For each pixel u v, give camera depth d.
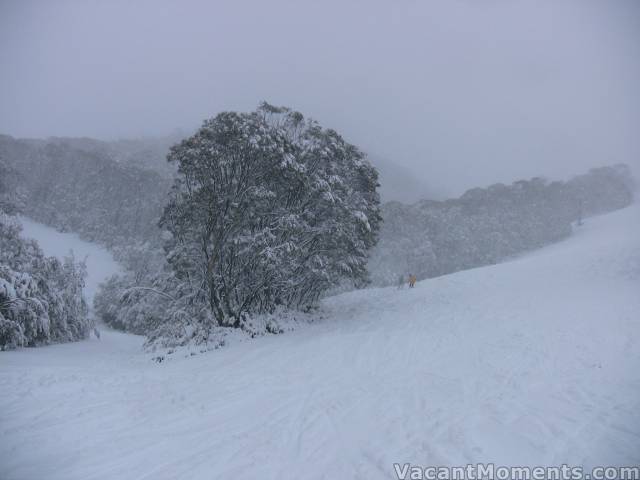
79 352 17.14
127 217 85.75
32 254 22.20
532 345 10.56
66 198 93.75
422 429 5.77
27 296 17.08
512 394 7.17
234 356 12.14
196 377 9.66
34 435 5.75
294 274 18.34
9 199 36.69
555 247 75.62
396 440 5.45
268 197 16.44
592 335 10.88
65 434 5.83
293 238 17.52
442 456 4.89
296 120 18.36
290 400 7.54
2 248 21.23
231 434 5.89
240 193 16.48
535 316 13.92
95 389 8.34
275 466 4.84
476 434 5.47
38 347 18.11
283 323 16.97
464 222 96.31
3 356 12.80
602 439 5.17
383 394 7.63
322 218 18.55
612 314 12.84
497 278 24.28
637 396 6.67
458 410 6.49
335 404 7.17
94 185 98.44
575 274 21.38
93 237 81.12
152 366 11.74
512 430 5.55
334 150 18.89
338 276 19.92
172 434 5.90
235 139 15.33
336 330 15.27
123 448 5.39
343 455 5.09
